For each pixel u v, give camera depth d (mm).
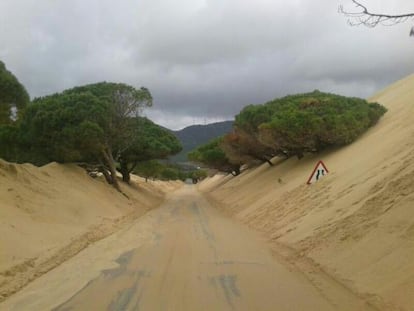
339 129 29234
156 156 49281
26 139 31984
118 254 13688
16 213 16562
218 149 67000
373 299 8070
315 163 29719
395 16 7336
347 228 12281
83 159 36500
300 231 15648
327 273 10445
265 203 26953
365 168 18906
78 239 16188
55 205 20500
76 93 35125
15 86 20891
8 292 9125
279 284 9680
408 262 8500
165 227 21797
